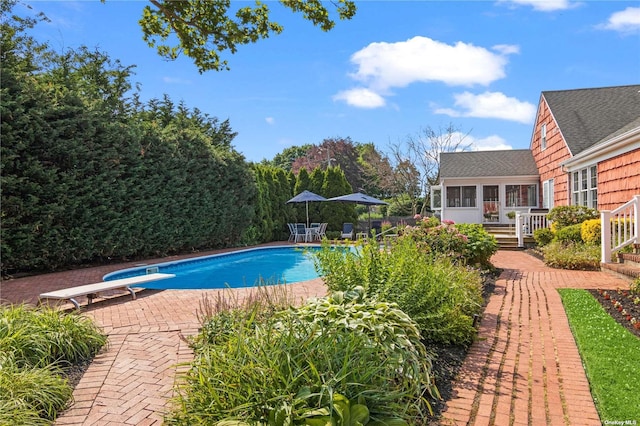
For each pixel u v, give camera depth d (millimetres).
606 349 4098
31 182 9953
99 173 11547
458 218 20156
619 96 17031
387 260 4750
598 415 2881
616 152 11438
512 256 12852
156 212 13508
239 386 2404
